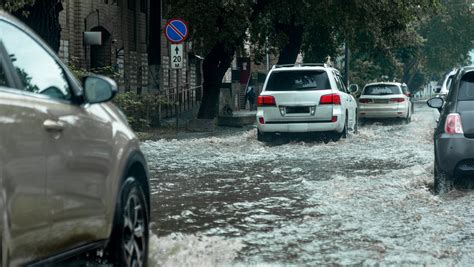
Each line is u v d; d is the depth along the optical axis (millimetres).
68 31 31031
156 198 10523
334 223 8445
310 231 8008
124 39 37719
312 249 7129
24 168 4359
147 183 6457
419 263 6496
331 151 17578
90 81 5488
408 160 15469
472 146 10625
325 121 19844
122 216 5734
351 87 23156
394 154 16781
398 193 10594
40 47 5238
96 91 5469
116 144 5797
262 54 38375
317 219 8711
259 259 6719
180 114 35906
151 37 29172
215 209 9539
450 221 8461
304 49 41125
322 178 12555
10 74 4594
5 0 16625
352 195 10453
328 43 40500
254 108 62062
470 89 11172
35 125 4582
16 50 4824
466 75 11359
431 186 11477
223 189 11375
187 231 8125
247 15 28875
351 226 8250
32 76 4914
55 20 18719
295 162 15242
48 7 18453
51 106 4930
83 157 5188
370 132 24828
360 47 41656
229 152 17484
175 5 28953
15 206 4227
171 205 9906
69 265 5547
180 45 24844
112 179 5641
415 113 47750
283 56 38188
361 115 34656
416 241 7410
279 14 34312
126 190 5844
